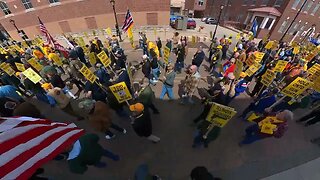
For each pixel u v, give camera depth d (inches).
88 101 169.5
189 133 228.2
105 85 251.6
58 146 99.0
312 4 932.0
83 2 822.5
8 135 79.3
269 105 212.4
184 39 471.5
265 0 971.9
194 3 1642.5
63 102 213.5
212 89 206.8
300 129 234.1
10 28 911.7
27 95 307.1
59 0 821.2
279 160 196.5
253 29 539.8
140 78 364.2
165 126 238.1
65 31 907.4
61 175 186.7
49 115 268.1
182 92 311.6
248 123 239.6
